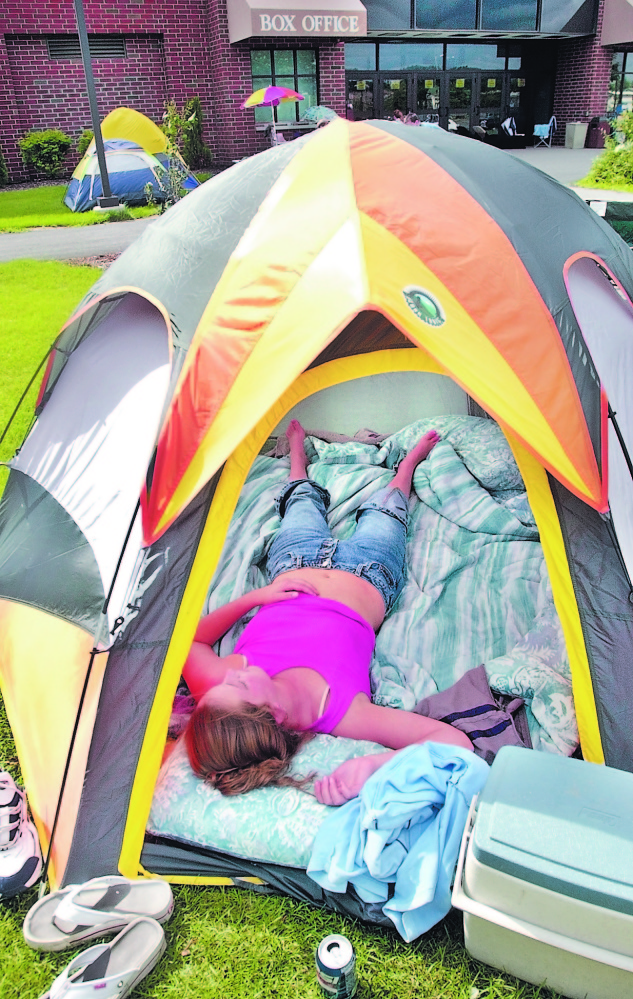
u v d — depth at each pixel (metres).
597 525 2.37
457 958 1.94
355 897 2.06
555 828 1.75
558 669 2.70
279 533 3.20
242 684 2.39
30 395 5.57
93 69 14.83
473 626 2.96
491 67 19.45
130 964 1.87
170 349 2.46
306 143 2.94
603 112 19.22
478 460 3.60
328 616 2.72
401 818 2.00
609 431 2.51
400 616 2.99
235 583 3.12
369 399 4.12
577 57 19.02
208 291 2.52
